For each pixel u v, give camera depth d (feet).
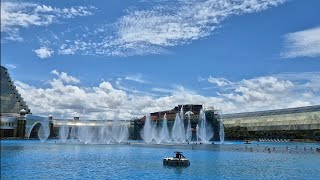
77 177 145.18
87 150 297.53
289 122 606.96
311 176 144.77
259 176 145.28
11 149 305.73
